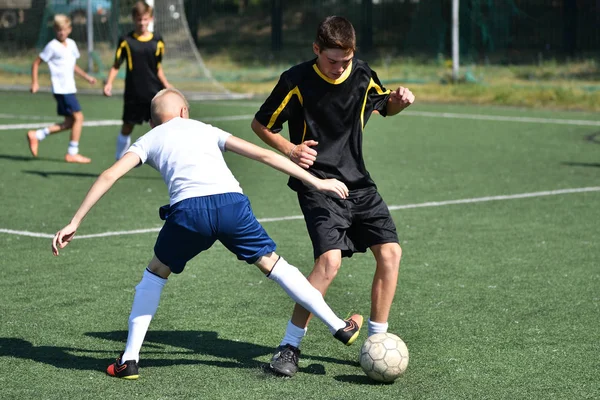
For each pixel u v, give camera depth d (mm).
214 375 7852
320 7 75938
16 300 10305
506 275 11734
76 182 19312
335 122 8055
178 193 7605
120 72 49219
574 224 15266
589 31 60344
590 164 22859
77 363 8172
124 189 18531
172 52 46781
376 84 8328
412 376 7875
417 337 9055
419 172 21234
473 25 58875
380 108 8430
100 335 9062
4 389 7441
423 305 10273
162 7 46688
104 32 51812
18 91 45219
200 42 73688
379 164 22547
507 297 10656
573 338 9047
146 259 12453
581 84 46812
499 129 31219
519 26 61719
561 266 12266
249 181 19984
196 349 8617
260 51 68188
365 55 62969
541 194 18312
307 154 7711
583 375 7922
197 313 9875
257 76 54406
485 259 12656
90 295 10570
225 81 51844
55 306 10086
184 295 10609
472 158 23875
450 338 9023
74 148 22266
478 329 9344
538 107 39969
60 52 21688
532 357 8430
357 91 8094
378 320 8109
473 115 36406
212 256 12672
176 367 8078
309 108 8023
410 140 27984
